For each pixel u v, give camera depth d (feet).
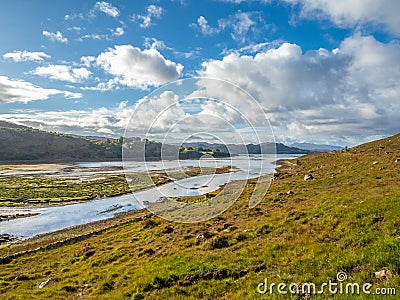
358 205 53.67
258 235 56.44
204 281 40.55
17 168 453.58
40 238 112.78
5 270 74.84
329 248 41.73
